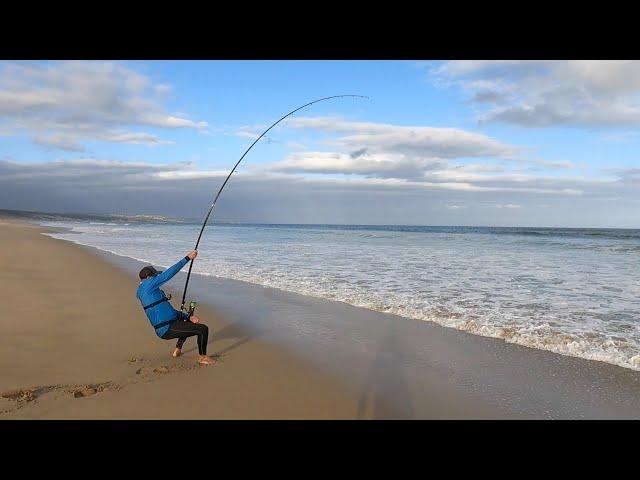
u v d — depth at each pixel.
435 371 5.35
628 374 5.27
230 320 8.00
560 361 5.72
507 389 4.82
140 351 5.92
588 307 8.79
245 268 15.12
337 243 29.81
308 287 11.30
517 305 8.98
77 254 18.83
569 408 4.36
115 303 8.90
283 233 51.34
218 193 6.22
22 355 5.53
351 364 5.58
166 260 17.34
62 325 7.07
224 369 5.31
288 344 6.47
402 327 7.47
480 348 6.29
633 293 10.27
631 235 42.72
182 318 5.57
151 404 4.23
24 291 9.80
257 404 4.31
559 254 20.70
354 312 8.60
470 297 9.82
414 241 33.06
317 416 4.10
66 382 4.72
